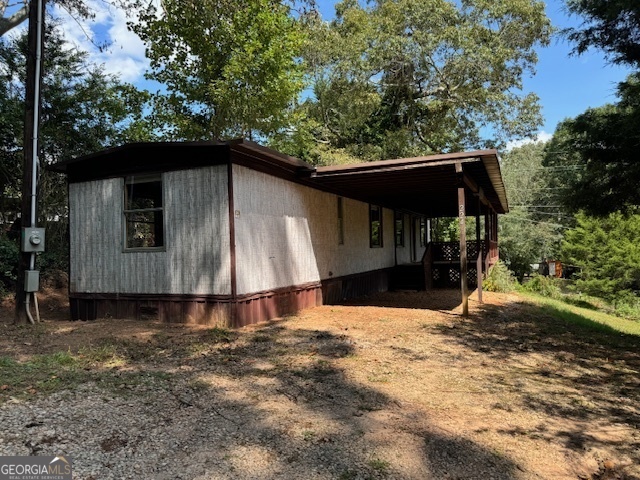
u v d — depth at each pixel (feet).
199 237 22.52
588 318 36.27
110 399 11.75
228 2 42.91
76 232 25.72
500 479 8.25
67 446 8.96
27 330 21.54
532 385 14.24
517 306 34.58
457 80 74.38
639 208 33.09
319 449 9.20
